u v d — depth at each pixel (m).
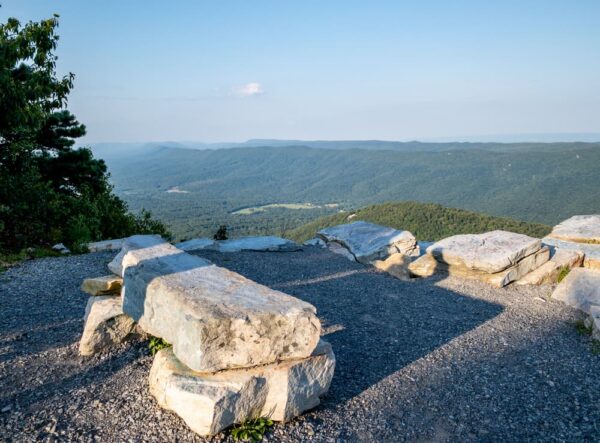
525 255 13.29
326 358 6.16
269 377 5.64
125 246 8.74
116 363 7.18
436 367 7.64
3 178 16.42
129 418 5.72
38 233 16.12
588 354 8.27
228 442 5.33
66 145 23.03
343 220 98.25
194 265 7.74
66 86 17.75
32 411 5.85
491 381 7.19
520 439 5.73
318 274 13.71
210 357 5.40
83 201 19.28
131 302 7.33
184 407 5.38
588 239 15.36
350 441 5.54
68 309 9.57
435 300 11.43
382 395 6.68
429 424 6.00
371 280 13.20
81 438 5.34
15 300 9.98
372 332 9.16
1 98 14.27
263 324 5.58
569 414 6.29
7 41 15.09
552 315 10.41
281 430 5.63
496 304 11.18
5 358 7.24
